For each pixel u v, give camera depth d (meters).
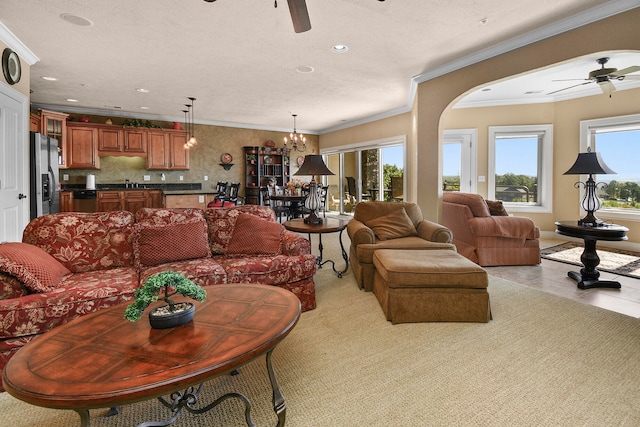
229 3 2.74
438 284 2.41
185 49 3.68
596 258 3.32
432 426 1.42
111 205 6.49
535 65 3.30
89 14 2.91
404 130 6.79
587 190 3.38
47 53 3.77
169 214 2.86
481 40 3.45
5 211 3.26
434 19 3.01
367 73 4.48
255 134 8.81
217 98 5.89
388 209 3.83
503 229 4.03
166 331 1.35
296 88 5.25
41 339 1.30
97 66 4.21
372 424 1.43
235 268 2.45
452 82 4.14
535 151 6.03
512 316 2.54
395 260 2.60
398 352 2.03
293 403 1.57
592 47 2.89
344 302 2.87
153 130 7.21
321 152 9.66
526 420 1.44
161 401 1.43
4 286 1.84
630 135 5.12
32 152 3.99
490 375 1.78
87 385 1.00
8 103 3.29
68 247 2.40
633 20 2.66
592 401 1.56
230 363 1.13
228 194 7.82
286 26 3.15
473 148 6.21
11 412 1.55
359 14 2.92
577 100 5.56
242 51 3.74
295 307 1.60
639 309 2.70
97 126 6.65
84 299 1.91
